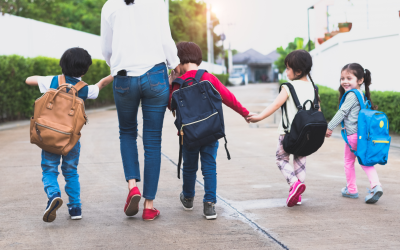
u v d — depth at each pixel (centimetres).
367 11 1116
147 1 299
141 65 295
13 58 1092
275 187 424
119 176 481
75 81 315
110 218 324
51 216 296
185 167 330
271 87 3947
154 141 312
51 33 1470
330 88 1159
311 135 321
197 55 328
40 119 293
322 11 1488
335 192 402
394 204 358
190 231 291
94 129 936
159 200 379
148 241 272
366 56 1020
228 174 488
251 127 979
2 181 455
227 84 4875
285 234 284
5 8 1245
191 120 299
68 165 318
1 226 305
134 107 306
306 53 348
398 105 750
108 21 300
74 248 261
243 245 264
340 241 270
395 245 262
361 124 352
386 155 354
